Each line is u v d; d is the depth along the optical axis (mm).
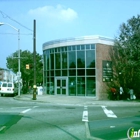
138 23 27594
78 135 9078
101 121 12047
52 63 32781
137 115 14359
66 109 17391
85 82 29016
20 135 8977
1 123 11359
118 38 28234
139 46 26406
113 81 29625
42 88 35781
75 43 29688
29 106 19547
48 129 10117
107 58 29219
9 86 35656
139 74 28156
